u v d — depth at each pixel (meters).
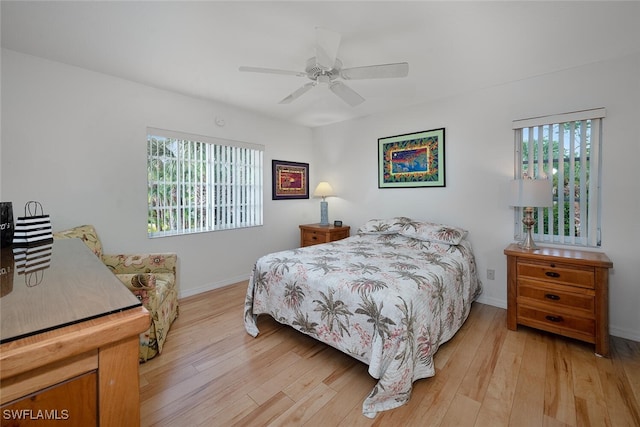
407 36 1.88
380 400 1.48
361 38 1.90
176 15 1.66
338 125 4.16
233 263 3.53
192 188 3.17
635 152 2.12
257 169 3.81
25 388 0.48
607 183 2.23
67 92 2.31
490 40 1.93
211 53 2.12
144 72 2.46
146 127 2.75
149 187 2.82
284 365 1.86
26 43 1.98
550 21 1.72
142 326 0.59
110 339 0.55
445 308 1.98
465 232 2.88
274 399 1.55
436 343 1.81
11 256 1.17
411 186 3.40
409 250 2.67
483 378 1.70
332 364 1.87
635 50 2.08
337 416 1.43
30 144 2.15
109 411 0.57
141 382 1.67
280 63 2.27
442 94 2.99
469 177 2.95
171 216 3.00
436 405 1.49
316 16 1.67
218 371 1.79
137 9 1.61
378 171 3.72
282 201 4.09
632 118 2.13
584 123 2.32
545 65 2.31
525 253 2.22
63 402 0.52
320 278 1.93
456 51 2.08
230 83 2.69
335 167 4.22
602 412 1.43
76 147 2.36
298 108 3.48
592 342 1.96
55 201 2.27
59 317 0.56
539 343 2.10
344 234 3.96
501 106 2.73
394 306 1.55
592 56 2.17
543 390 1.59
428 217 3.28
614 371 1.76
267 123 3.86
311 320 1.94
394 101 3.21
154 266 2.44
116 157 2.57
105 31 1.83
